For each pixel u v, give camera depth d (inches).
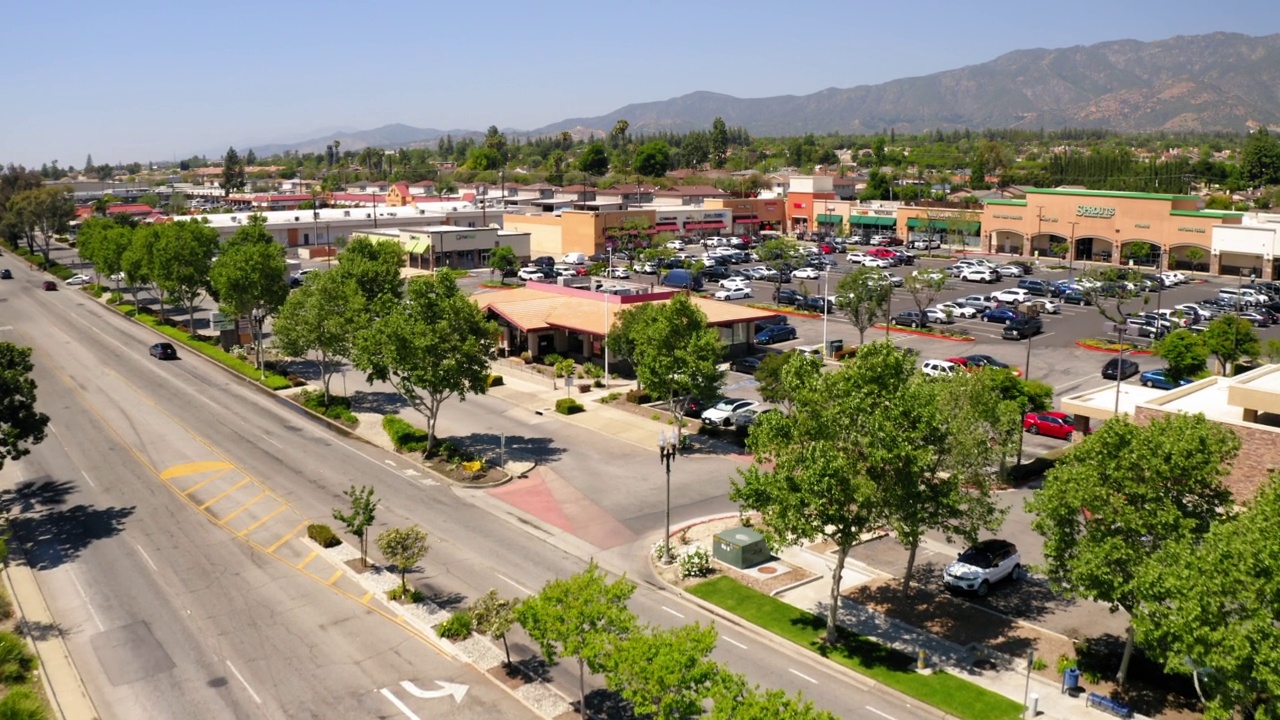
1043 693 1171.3
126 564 1599.4
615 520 1779.0
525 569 1569.9
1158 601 1005.2
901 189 7534.5
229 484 1985.7
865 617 1385.3
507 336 3132.4
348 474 2053.4
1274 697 874.8
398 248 3503.9
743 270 4872.0
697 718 945.5
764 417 1336.1
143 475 2042.3
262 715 1154.7
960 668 1238.9
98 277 4845.0
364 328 2469.2
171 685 1223.5
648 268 4862.2
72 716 1152.8
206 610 1433.3
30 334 3617.1
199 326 3843.5
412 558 1439.5
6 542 1691.7
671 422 2261.3
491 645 1327.5
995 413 1675.7
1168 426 1149.7
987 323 3580.2
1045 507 1169.4
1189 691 1159.6
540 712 1151.0
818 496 1243.8
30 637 1349.7
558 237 5812.0
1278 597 884.0
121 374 2972.4
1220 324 2596.0
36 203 5866.1
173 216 6953.7
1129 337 3213.6
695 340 2063.2
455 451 2130.9
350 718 1145.4
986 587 1449.3
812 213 6471.5
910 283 3494.1
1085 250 5132.9
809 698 1173.1
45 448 2220.7
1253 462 1605.6
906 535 1284.4
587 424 2385.6
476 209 6889.8
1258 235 4367.6
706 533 1706.4
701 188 7534.5
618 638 1010.7
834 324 3560.5
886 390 1272.1
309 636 1350.9
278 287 2984.7
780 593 1470.2
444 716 1146.0
